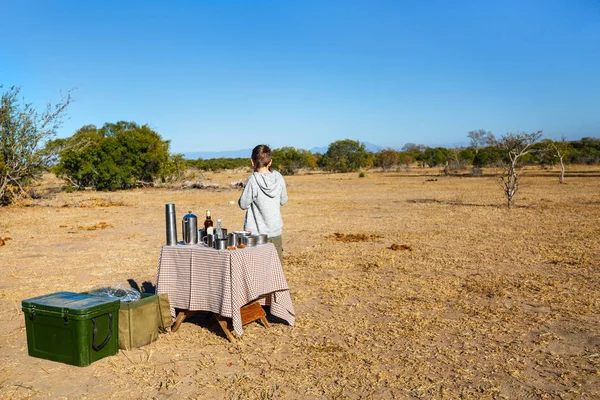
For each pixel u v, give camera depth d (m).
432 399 4.11
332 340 5.51
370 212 19.06
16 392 4.31
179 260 5.76
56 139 24.23
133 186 36.97
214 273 5.49
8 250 11.56
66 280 8.56
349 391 4.27
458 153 72.00
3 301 7.27
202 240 6.21
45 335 4.99
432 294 7.33
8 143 22.45
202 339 5.59
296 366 4.80
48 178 47.69
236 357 5.06
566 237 12.23
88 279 8.63
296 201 24.14
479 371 4.64
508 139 20.34
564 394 4.15
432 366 4.76
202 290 5.60
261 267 5.70
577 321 6.02
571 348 5.18
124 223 16.52
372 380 4.48
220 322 5.51
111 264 9.90
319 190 32.44
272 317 6.44
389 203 22.59
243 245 5.71
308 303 7.00
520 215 17.03
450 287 7.70
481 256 10.10
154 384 4.45
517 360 4.88
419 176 52.75
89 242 12.65
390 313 6.45
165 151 37.84
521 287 7.64
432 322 6.06
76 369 4.79
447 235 12.95
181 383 4.46
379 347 5.27
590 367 4.69
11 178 23.05
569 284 7.76
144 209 21.27
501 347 5.22
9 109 22.47
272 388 4.34
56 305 4.91
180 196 28.64
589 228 13.62
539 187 30.75
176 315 5.95
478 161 57.72
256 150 6.16
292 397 4.17
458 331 5.74
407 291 7.53
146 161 36.06
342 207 21.06
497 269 8.93
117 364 4.89
